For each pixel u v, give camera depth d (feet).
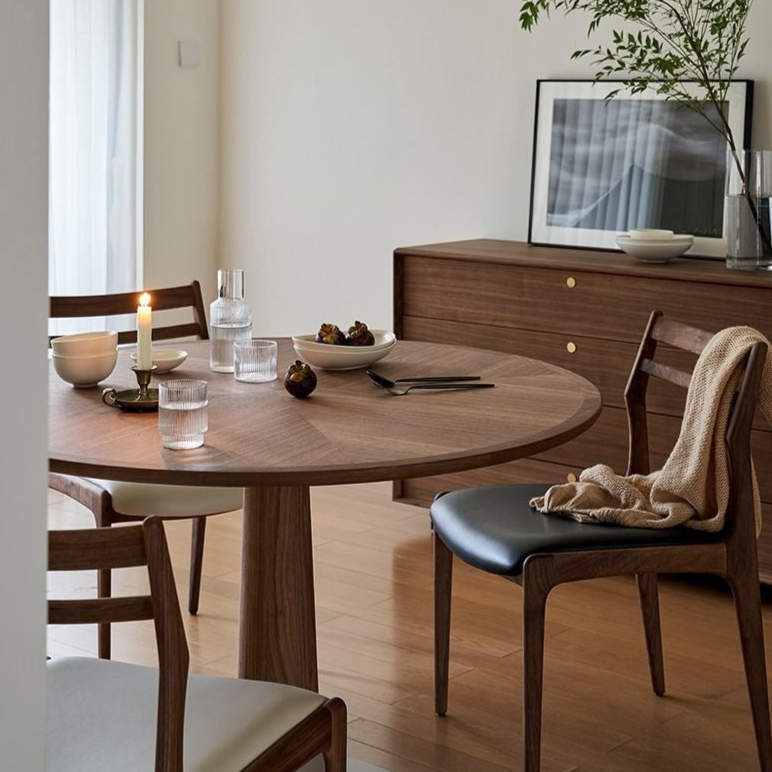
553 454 12.00
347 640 9.94
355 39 14.85
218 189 16.51
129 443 6.37
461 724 8.50
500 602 10.80
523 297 11.96
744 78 12.00
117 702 5.28
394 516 13.24
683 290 10.89
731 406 7.29
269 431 6.64
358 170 15.08
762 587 11.11
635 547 7.20
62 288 14.84
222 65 16.17
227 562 11.82
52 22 14.26
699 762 8.00
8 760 2.68
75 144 14.67
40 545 2.70
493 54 13.71
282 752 5.14
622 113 12.67
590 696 8.96
